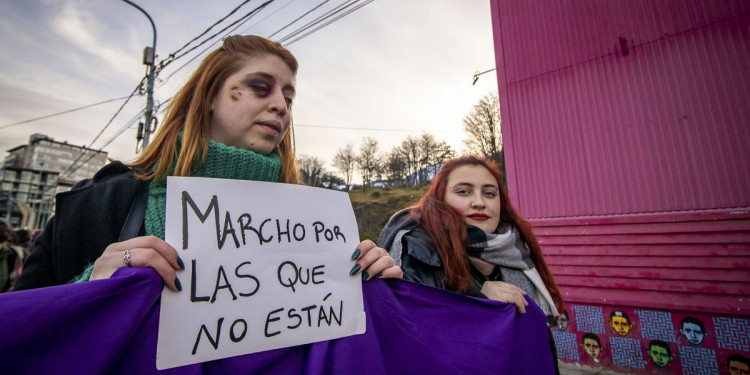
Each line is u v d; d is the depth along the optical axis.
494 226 1.64
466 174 1.65
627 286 3.56
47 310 0.54
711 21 3.60
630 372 3.43
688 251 3.30
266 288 0.73
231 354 0.66
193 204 0.71
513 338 1.16
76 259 0.73
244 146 0.90
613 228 3.75
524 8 4.89
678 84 3.69
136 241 0.63
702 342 3.12
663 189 3.61
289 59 1.00
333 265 0.85
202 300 0.66
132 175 0.84
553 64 4.54
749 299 2.96
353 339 0.84
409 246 1.45
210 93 0.90
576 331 3.81
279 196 0.83
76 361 0.54
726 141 3.37
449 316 1.08
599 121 4.11
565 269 3.98
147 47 9.56
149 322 0.62
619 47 4.09
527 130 4.61
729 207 3.25
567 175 4.23
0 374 0.49
